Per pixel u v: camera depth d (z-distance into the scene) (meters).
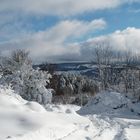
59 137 11.59
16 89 28.02
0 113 12.00
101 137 13.03
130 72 49.66
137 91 33.34
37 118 12.41
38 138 10.41
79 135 12.68
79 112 29.16
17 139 9.37
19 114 12.25
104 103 29.89
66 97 46.88
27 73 28.69
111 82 52.12
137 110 28.17
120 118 22.27
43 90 28.73
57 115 14.78
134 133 15.03
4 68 29.52
